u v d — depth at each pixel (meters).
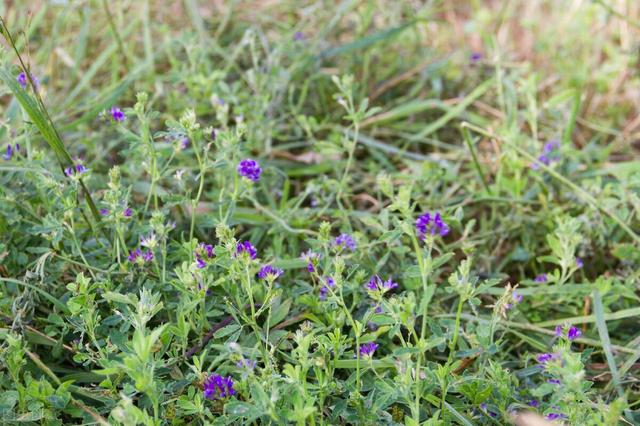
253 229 1.58
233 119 1.77
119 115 1.45
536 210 1.66
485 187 1.65
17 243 1.46
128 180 1.61
